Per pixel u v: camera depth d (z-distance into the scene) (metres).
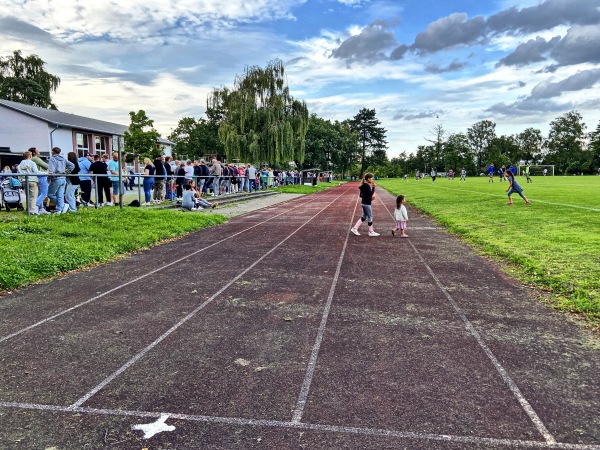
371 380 3.63
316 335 4.63
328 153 83.00
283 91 38.78
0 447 2.79
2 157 29.98
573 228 10.95
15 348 4.39
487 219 13.64
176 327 4.92
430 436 2.86
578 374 3.71
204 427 2.99
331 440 2.82
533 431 2.91
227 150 37.28
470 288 6.42
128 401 3.35
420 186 41.88
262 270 7.70
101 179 15.12
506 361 3.97
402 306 5.59
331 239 11.17
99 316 5.33
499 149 115.69
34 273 7.17
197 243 10.68
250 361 4.02
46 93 55.22
